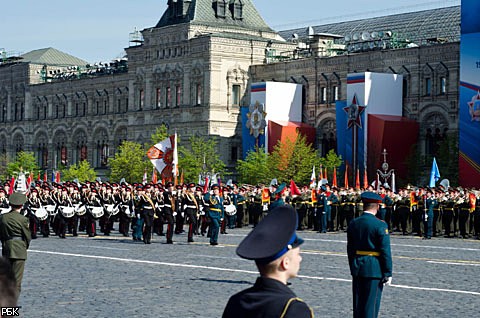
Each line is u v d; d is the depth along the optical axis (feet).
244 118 510.58
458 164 402.11
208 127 539.29
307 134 503.20
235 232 266.98
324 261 164.76
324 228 272.92
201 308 107.55
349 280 135.33
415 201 262.88
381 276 81.35
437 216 257.14
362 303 81.66
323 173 462.60
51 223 259.80
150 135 587.27
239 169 489.26
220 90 542.57
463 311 106.83
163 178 335.47
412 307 109.40
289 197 291.79
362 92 452.76
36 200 240.73
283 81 530.27
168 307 108.17
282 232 37.42
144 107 592.60
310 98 513.04
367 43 496.64
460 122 377.71
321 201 272.72
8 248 106.52
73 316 101.14
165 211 216.33
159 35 578.66
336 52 525.34
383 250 81.00
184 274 143.33
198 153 518.78
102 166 646.74
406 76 464.24
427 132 455.22
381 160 446.60
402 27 591.78
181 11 568.82
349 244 83.20
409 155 450.71
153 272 146.20
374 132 450.30
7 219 106.73
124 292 121.39
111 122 636.48
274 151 475.72
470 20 374.22
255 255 37.01
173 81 569.23
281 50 561.02
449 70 444.14
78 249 195.42
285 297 36.99
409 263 162.81
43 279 135.74
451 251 193.98
